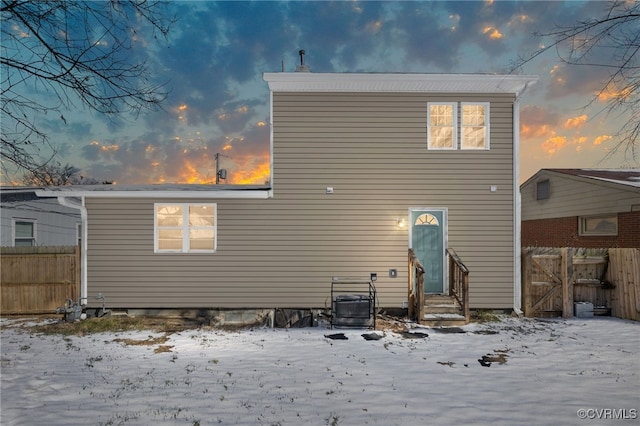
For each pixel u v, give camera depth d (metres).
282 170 11.29
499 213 11.33
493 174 11.38
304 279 11.21
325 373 6.64
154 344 8.66
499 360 7.35
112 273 11.16
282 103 11.34
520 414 5.09
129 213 11.23
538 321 10.55
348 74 11.05
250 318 11.12
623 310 10.80
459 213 11.33
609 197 14.55
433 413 5.11
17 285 11.35
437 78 11.12
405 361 7.30
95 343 8.75
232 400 5.50
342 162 11.31
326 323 10.78
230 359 7.48
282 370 6.80
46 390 5.91
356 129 11.33
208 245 11.58
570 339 8.78
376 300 11.17
